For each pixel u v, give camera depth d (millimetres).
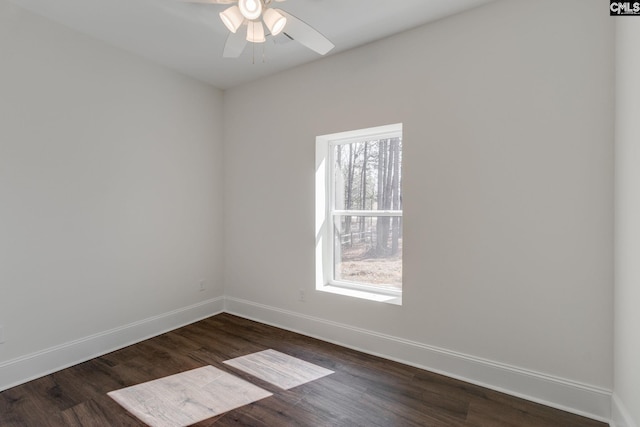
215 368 2498
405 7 2242
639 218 1525
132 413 1955
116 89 2811
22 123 2277
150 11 2318
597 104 1885
